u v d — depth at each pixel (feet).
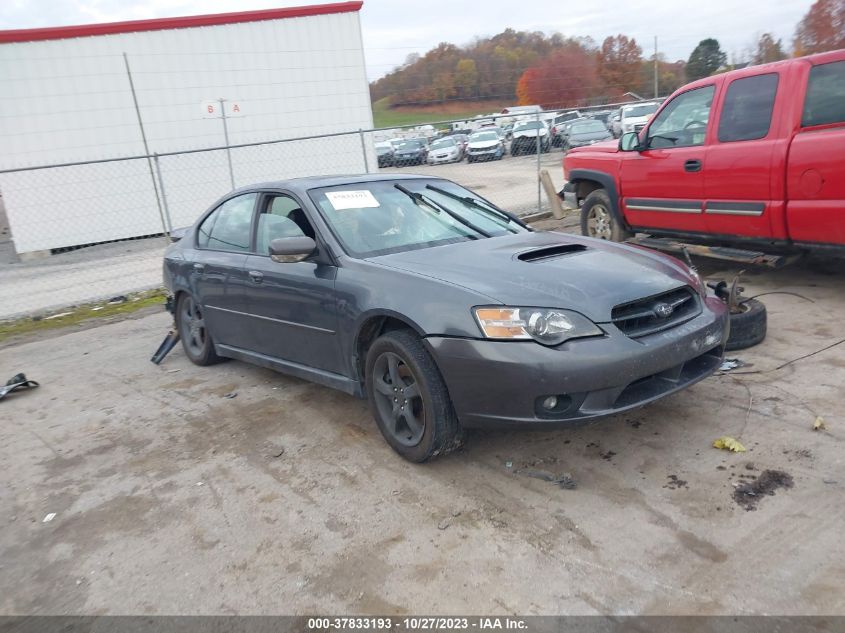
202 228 18.21
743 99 19.03
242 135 56.65
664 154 21.72
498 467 11.53
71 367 20.65
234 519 10.82
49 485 12.71
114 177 52.95
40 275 42.91
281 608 8.64
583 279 11.09
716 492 10.09
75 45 50.57
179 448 13.70
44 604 9.20
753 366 14.58
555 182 52.80
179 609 8.82
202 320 18.26
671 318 11.22
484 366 10.26
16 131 49.98
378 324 12.30
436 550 9.45
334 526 10.32
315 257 13.46
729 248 20.30
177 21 53.06
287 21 56.39
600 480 10.77
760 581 8.18
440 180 16.65
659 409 13.01
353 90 59.31
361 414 14.42
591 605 8.10
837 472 10.25
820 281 20.40
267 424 14.39
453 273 11.53
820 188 16.84
